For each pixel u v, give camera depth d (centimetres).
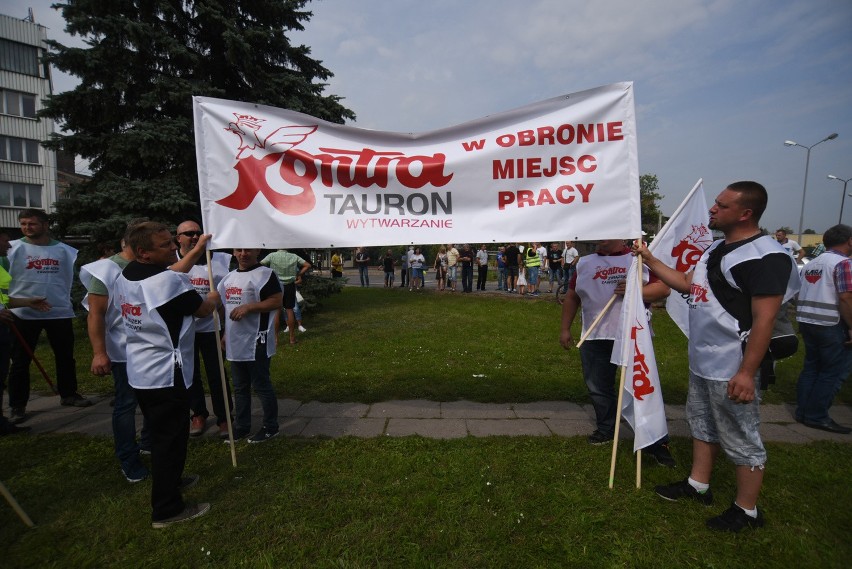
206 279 413
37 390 534
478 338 800
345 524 267
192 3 974
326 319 1023
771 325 237
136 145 874
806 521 269
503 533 256
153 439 267
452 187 359
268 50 1059
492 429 407
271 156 360
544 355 672
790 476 319
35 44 2672
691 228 372
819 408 413
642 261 321
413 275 1770
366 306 1259
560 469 328
